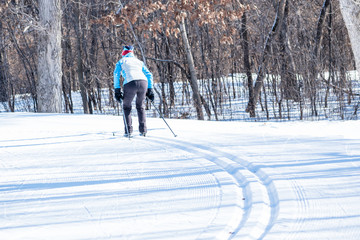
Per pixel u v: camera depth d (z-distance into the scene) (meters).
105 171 13.77
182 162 14.53
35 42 74.00
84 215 9.45
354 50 34.25
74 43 83.56
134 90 20.28
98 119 28.83
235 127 23.05
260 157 13.84
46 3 43.31
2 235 8.38
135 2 47.38
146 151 16.92
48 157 16.64
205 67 65.75
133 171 13.57
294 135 18.50
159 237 7.85
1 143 20.42
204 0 45.69
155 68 75.88
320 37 60.59
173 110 65.00
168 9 45.16
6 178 13.45
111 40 74.12
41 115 32.16
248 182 11.06
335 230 7.31
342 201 8.85
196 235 7.81
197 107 56.50
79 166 14.72
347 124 24.08
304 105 52.53
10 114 33.66
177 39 68.81
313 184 10.24
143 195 10.82
